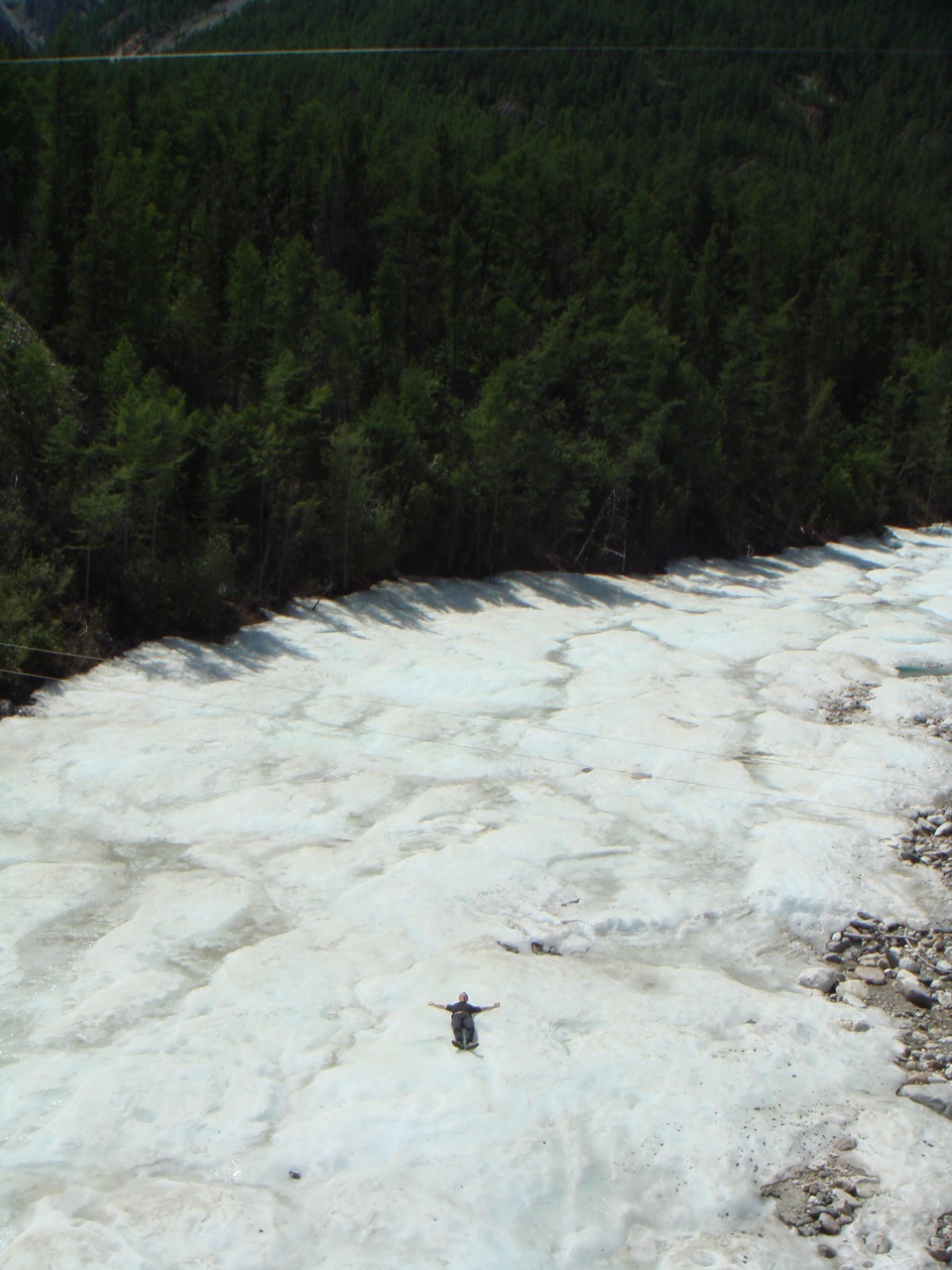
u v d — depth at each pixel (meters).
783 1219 14.50
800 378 68.56
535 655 38.06
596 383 57.75
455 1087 15.95
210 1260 13.21
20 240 53.41
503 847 23.61
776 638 41.91
